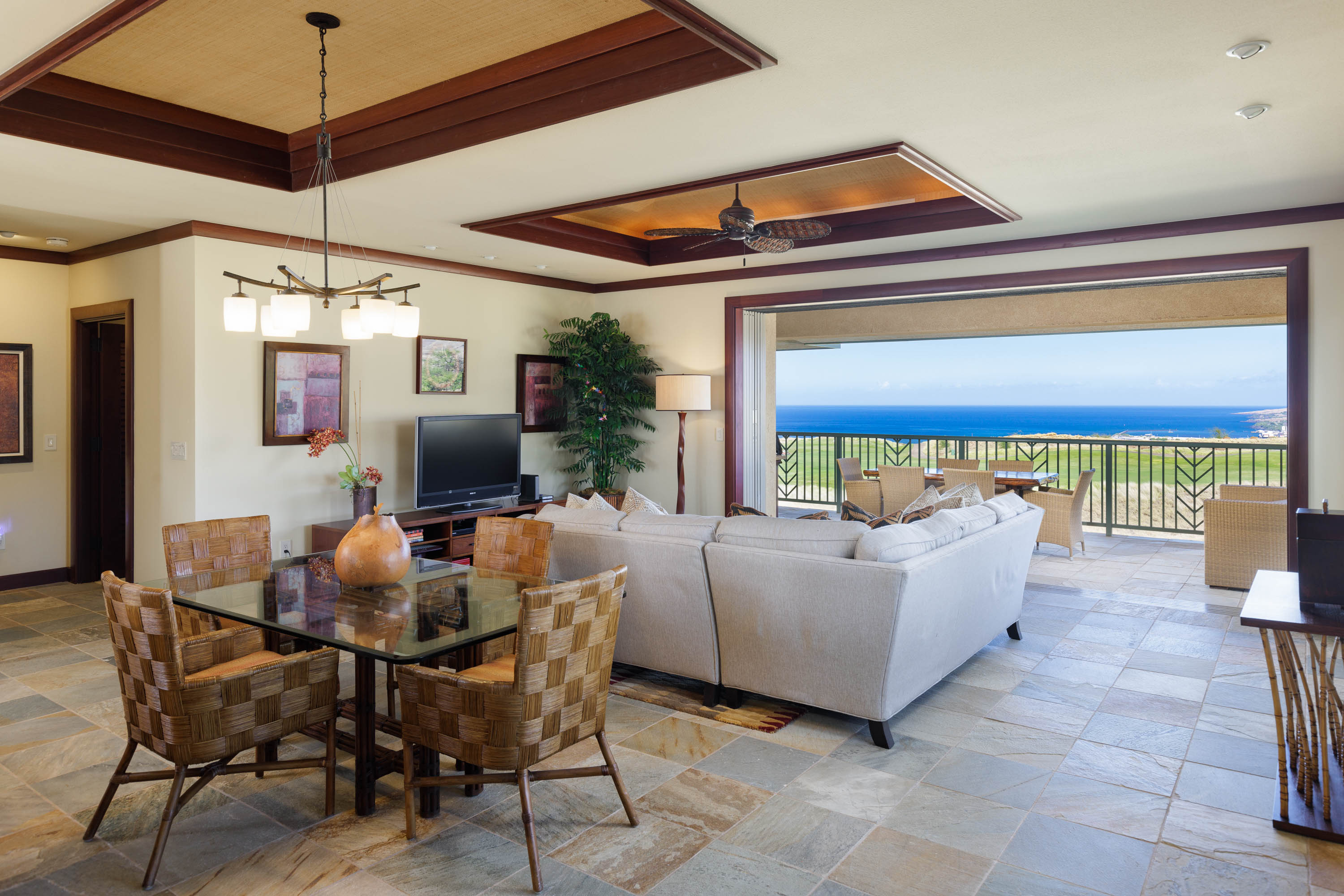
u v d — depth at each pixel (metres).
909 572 2.99
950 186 4.18
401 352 6.09
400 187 4.21
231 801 2.72
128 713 2.40
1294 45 2.56
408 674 2.42
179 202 4.47
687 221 6.10
